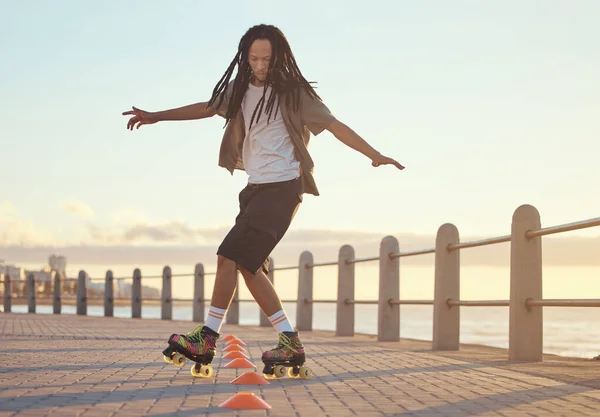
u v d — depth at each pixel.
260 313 15.70
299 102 4.68
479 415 3.59
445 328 8.53
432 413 3.63
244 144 4.76
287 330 4.89
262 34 4.65
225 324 17.09
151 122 4.86
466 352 8.12
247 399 3.64
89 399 3.81
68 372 5.07
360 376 5.25
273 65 4.64
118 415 3.36
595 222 5.85
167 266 19.12
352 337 11.86
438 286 8.58
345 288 12.29
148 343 8.49
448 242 8.65
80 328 12.08
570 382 4.97
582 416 3.58
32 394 3.96
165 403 3.73
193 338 4.78
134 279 20.41
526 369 5.89
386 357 7.06
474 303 7.96
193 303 18.12
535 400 4.11
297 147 4.70
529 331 6.88
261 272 4.82
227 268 4.75
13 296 23.92
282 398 4.04
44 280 23.41
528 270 6.95
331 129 4.68
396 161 4.61
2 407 3.49
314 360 6.62
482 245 7.82
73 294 22.58
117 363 5.82
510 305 7.00
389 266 10.50
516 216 7.00
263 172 4.68
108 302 21.25
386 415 3.55
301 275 14.14
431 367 6.03
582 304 6.09
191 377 4.89
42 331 10.73
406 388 4.59
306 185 4.82
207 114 4.86
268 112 4.68
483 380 5.06
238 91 4.74
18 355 6.44
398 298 10.50
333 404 3.87
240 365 5.70
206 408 3.61
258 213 4.64
